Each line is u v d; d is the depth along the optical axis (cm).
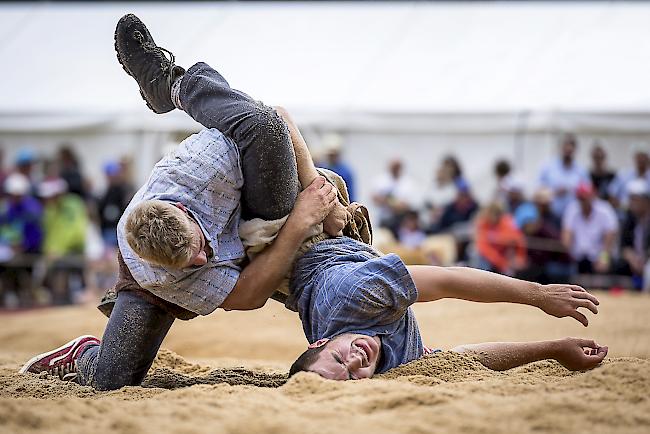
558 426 552
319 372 688
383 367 741
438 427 555
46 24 3173
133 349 760
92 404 631
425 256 2195
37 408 619
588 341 792
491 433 543
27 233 2564
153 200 694
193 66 803
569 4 3173
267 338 1426
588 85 2934
